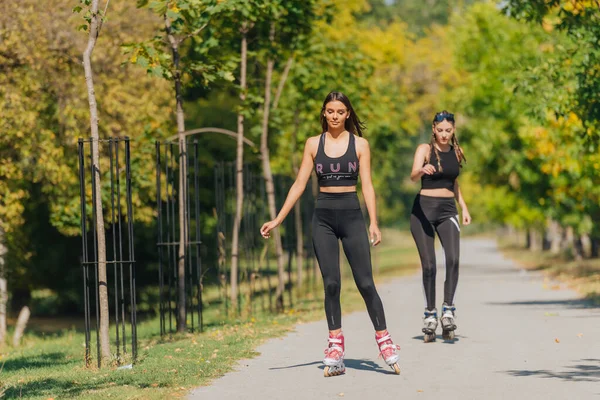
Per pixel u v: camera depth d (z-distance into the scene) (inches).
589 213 1412.4
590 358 408.2
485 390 335.9
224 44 778.2
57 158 874.8
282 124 906.1
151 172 896.3
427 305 478.9
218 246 770.8
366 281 377.4
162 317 582.2
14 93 818.2
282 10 743.7
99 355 444.1
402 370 386.3
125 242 1317.7
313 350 463.5
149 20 914.7
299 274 1096.2
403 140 1743.4
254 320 663.1
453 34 1637.6
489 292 893.2
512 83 777.6
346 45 941.2
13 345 886.4
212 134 1217.4
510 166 1498.5
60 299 1456.7
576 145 1040.8
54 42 852.6
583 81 719.1
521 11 726.5
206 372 390.0
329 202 376.2
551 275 1234.0
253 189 893.2
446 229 483.8
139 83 932.6
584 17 717.3
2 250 986.7
